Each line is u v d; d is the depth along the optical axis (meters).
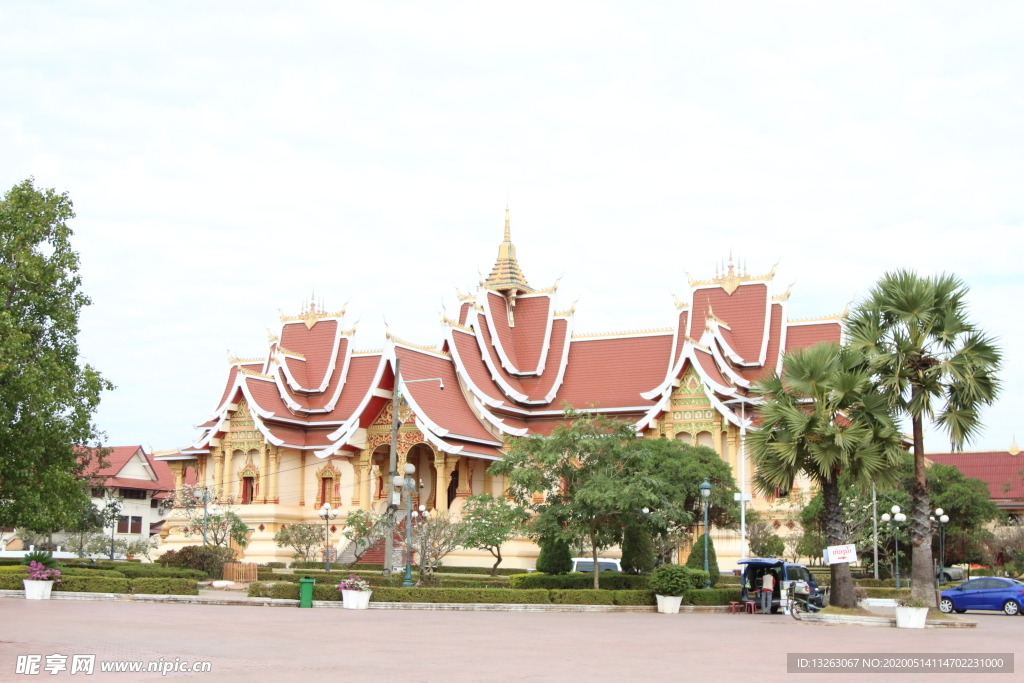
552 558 48.97
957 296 37.28
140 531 103.62
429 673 19.27
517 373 74.94
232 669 19.25
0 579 40.34
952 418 37.06
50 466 44.56
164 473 111.06
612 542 45.88
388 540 45.78
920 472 37.59
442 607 38.56
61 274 46.47
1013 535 74.06
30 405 43.28
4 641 22.81
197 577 50.75
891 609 39.16
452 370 71.69
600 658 22.39
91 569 47.88
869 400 36.91
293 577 51.88
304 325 78.44
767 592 40.00
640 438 62.06
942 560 63.12
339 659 21.20
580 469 45.84
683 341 71.00
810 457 37.31
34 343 46.03
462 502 66.69
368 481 69.12
